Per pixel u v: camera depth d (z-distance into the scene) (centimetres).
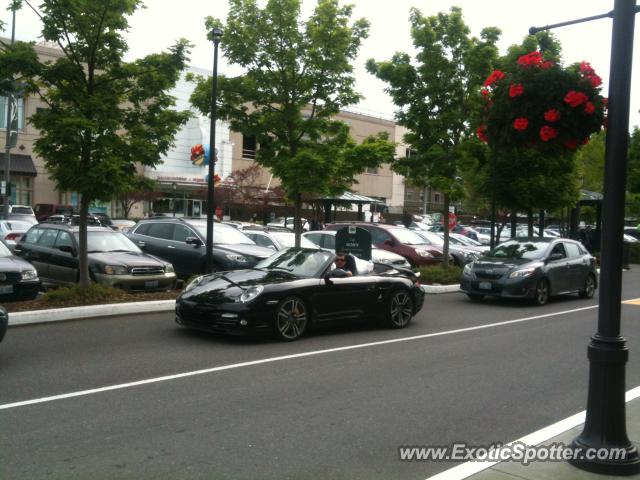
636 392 709
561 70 533
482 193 2222
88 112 1105
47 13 1106
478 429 579
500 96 558
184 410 605
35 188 3878
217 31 1331
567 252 1656
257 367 790
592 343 466
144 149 1123
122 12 1136
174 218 1641
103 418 574
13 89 1095
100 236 1386
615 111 455
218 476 453
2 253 1168
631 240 3369
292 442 527
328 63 1394
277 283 952
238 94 1448
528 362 877
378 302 1081
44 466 461
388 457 501
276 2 1380
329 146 1419
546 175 2098
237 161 4450
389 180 5806
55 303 1099
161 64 1170
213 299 927
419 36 1705
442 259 1983
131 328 1016
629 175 2205
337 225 2164
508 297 1514
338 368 799
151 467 465
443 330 1125
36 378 704
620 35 454
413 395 686
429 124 1728
